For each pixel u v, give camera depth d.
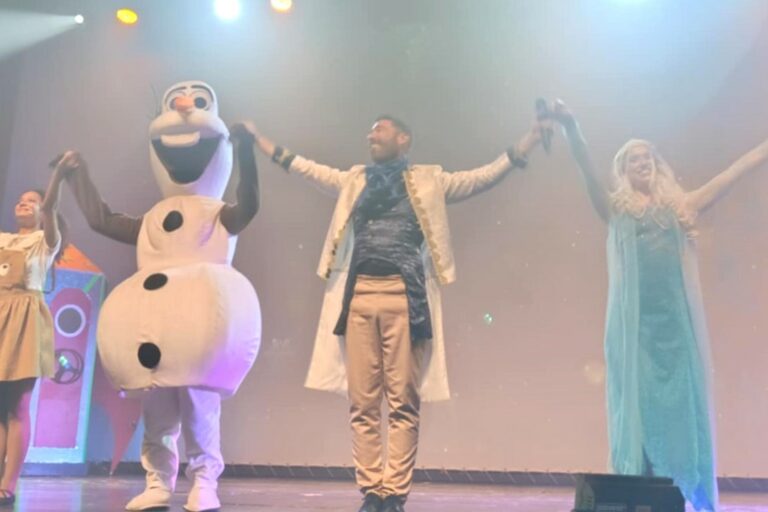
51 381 4.27
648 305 2.91
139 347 2.50
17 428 2.88
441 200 2.59
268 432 4.47
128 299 2.57
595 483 2.23
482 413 4.28
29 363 2.85
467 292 4.38
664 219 2.96
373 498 2.33
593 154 4.36
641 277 2.92
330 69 4.70
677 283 2.92
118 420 4.53
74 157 2.83
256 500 3.14
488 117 4.50
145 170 4.79
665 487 2.24
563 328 4.29
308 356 4.50
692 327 2.91
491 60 4.55
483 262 4.39
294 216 4.62
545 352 4.28
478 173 2.64
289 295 4.57
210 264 2.63
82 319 4.39
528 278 4.35
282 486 3.86
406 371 2.41
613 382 2.93
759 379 4.08
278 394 4.50
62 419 4.28
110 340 2.55
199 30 4.86
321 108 4.68
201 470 2.58
